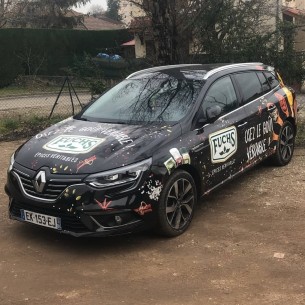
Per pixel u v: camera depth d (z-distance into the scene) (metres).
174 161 3.71
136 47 15.12
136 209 3.47
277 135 5.44
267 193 4.88
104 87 9.86
